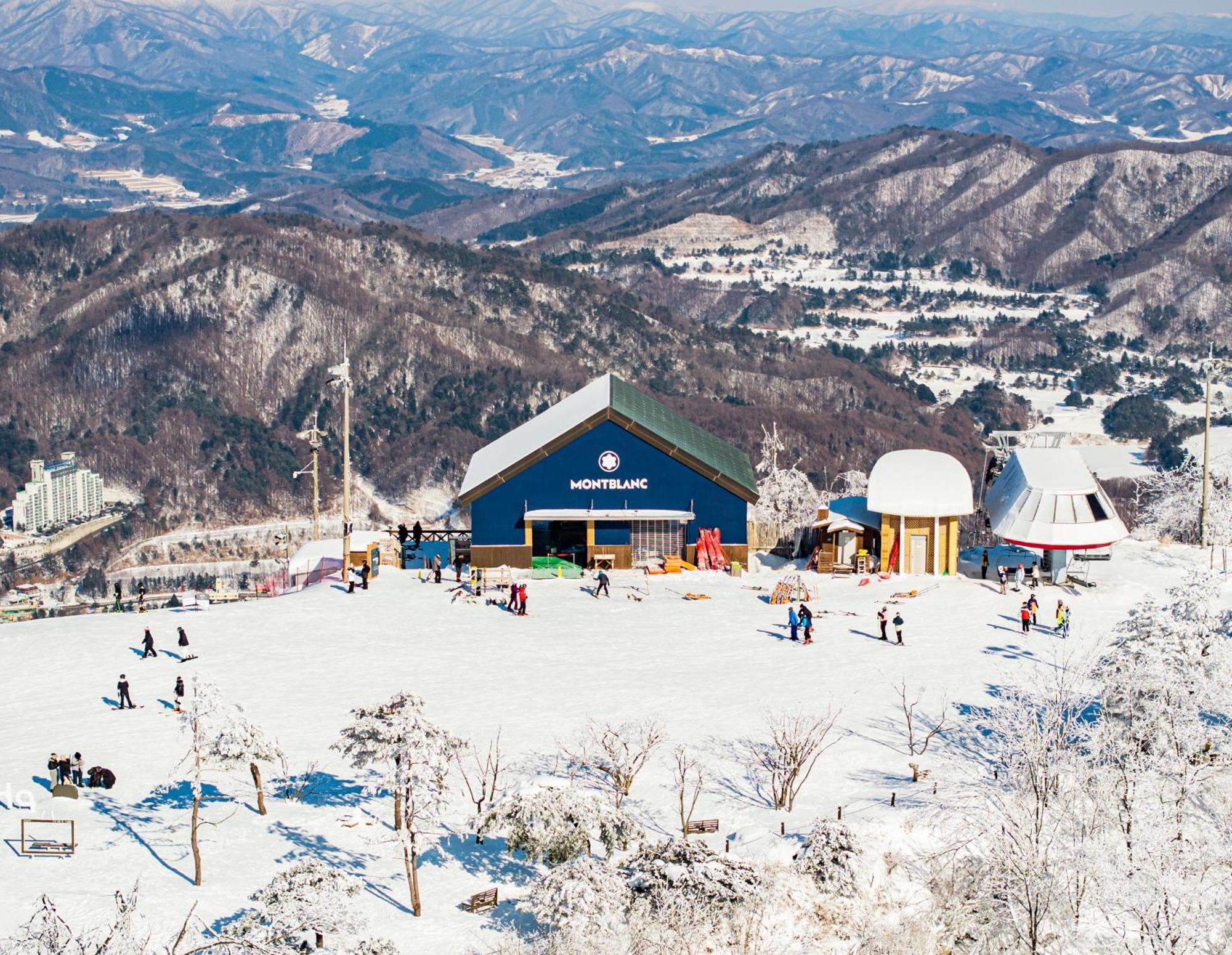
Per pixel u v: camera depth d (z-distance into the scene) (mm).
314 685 51812
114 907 35719
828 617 59875
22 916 35375
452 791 42562
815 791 42062
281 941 32469
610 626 59000
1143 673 41781
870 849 37906
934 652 54938
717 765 44000
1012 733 41125
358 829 40938
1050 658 53719
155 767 44750
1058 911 36344
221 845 39844
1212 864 36844
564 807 37938
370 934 34000
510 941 34312
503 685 51594
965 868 37094
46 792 42844
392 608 61500
